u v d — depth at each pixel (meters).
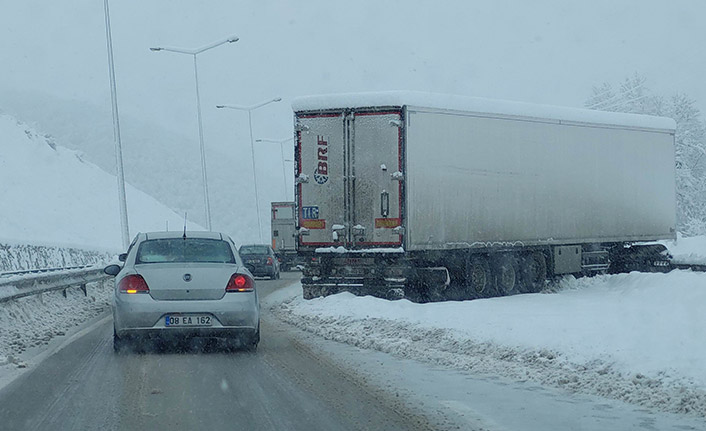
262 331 17.11
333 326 17.36
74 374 11.52
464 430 8.20
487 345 13.41
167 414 8.98
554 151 26.05
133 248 14.02
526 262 25.98
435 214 22.28
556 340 12.92
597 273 29.22
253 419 8.73
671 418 8.64
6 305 17.42
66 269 24.69
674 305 19.02
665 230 30.58
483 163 23.62
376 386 10.59
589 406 9.27
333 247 22.14
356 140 21.88
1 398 9.84
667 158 30.67
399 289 21.89
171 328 13.05
